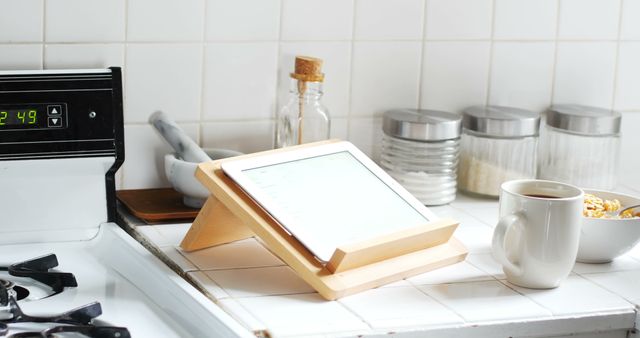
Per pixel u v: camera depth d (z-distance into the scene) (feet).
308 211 4.11
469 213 5.20
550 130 5.76
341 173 4.42
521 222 4.00
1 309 3.61
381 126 5.67
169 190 5.28
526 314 3.82
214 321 3.55
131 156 5.22
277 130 5.27
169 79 5.19
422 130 5.20
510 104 5.90
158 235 4.60
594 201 4.57
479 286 4.10
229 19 5.22
